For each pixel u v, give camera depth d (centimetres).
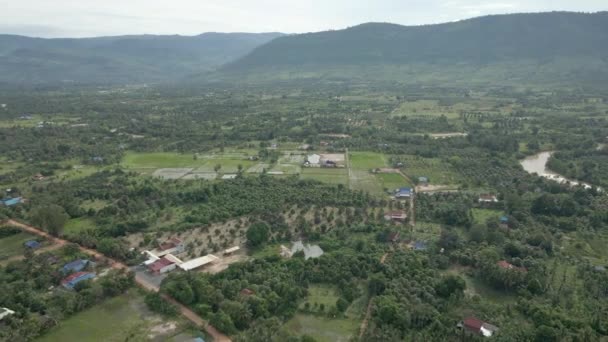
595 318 8538
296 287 9588
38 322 8381
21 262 10906
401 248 11894
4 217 13612
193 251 11869
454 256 11325
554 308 8988
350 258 11119
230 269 10506
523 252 11381
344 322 8862
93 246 11988
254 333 8175
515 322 8725
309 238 12744
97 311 9162
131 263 11081
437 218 13950
